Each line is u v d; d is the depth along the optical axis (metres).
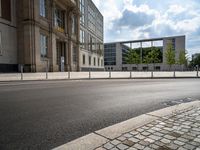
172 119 4.74
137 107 6.34
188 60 84.19
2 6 28.97
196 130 3.94
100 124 4.61
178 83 14.88
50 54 36.84
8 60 30.09
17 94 9.14
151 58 78.81
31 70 30.84
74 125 4.54
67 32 45.59
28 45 30.88
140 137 3.62
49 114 5.46
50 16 37.03
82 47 55.84
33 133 4.04
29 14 30.70
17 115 5.34
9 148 3.35
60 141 3.64
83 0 57.47
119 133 3.85
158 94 9.10
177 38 81.31
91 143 3.41
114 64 92.62
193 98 8.02
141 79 20.53
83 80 19.25
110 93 9.45
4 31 29.36
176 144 3.27
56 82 16.64
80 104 6.80
